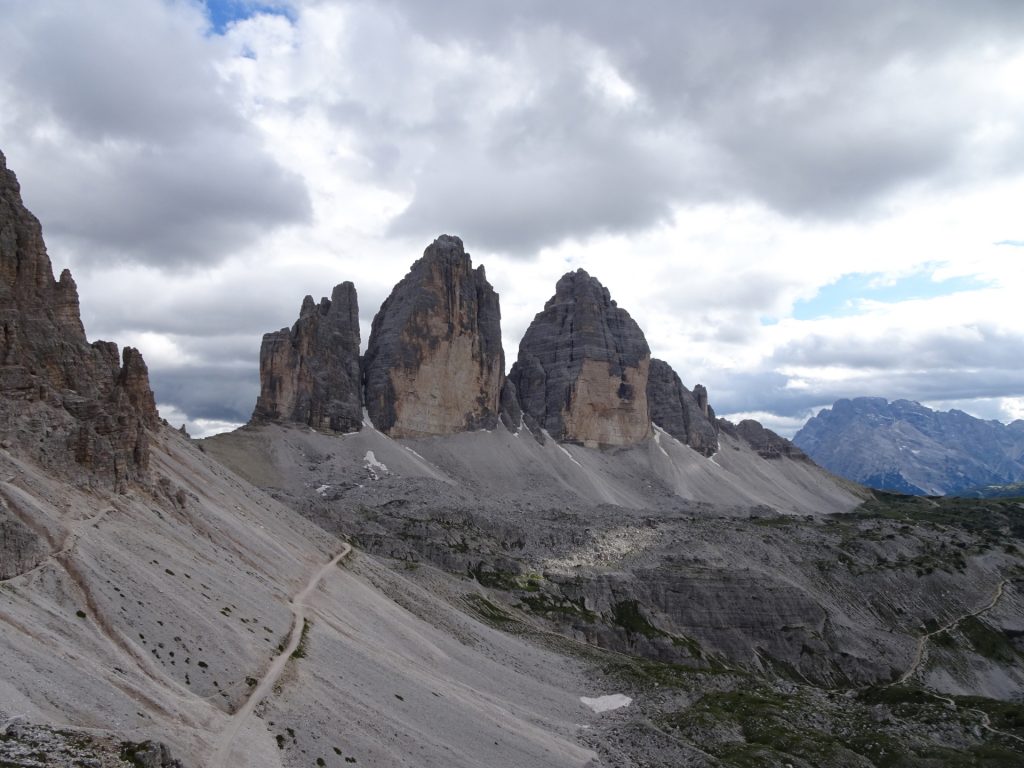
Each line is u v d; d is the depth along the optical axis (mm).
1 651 52031
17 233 113375
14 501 73500
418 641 114500
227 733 61094
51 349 111000
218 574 91062
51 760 43719
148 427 133750
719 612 192375
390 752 72938
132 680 59750
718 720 120188
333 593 114375
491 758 84375
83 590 67438
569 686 129000
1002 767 115812
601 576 196500
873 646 194375
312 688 76188
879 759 116375
